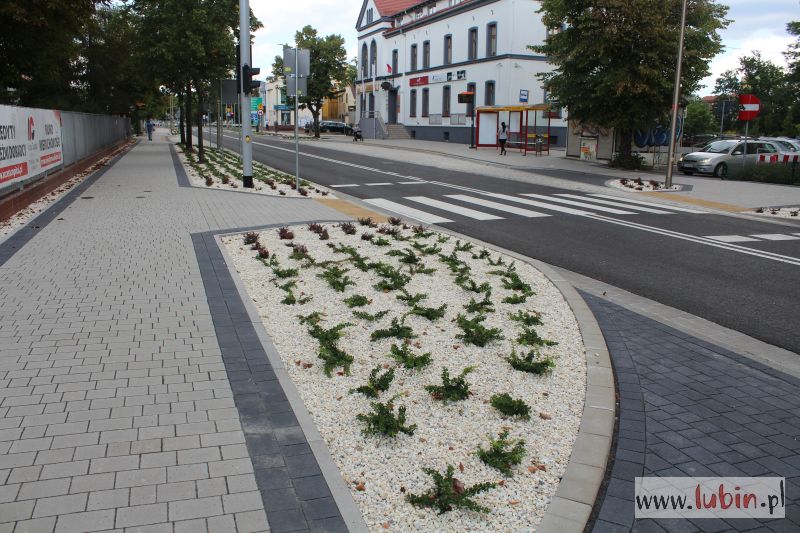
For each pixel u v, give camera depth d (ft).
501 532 10.38
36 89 111.45
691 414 14.87
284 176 70.49
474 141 152.05
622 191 63.62
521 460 12.48
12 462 11.86
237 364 16.88
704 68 83.61
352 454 12.71
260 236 34.71
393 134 185.68
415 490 11.51
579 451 12.82
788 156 72.79
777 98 231.50
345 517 10.56
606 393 15.61
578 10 86.02
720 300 25.12
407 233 37.04
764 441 13.62
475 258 30.25
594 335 19.92
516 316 21.29
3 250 30.22
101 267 27.14
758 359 18.51
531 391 15.81
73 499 10.80
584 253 33.86
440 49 167.63
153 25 90.27
